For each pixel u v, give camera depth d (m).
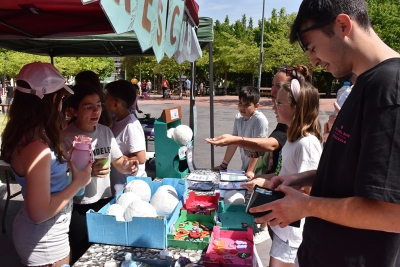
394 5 16.27
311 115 1.75
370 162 0.84
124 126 2.59
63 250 1.74
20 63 16.84
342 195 1.02
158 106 17.50
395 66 0.89
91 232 1.59
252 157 2.90
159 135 2.66
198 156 6.71
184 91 29.11
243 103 3.06
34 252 1.65
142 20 1.08
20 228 1.66
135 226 1.53
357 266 1.01
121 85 2.58
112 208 1.65
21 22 2.82
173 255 1.47
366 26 0.96
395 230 0.85
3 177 5.21
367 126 0.88
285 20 21.17
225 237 1.61
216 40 26.73
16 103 1.50
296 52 18.86
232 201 1.99
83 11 2.39
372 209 0.86
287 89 1.81
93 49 5.96
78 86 2.11
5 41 4.99
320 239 1.11
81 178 1.59
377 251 0.98
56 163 1.63
